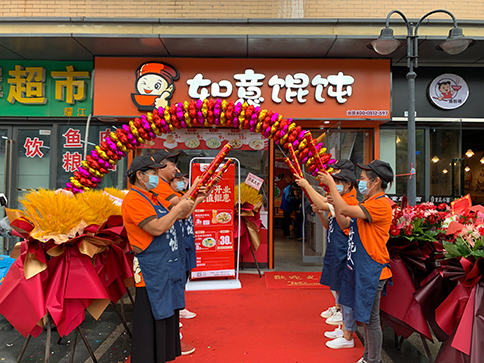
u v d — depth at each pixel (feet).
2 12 16.28
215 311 11.36
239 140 16.66
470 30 15.12
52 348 9.05
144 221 6.48
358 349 8.78
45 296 7.09
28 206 7.26
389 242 8.61
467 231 7.07
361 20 14.64
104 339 9.61
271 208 16.85
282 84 15.62
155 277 6.66
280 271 16.46
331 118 15.69
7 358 8.50
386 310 8.17
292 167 8.14
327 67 15.65
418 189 17.71
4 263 10.94
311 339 9.34
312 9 16.29
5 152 17.51
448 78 17.20
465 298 6.73
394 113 17.25
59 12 16.29
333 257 9.07
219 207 14.47
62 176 17.51
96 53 15.62
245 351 8.63
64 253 7.34
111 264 8.14
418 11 16.24
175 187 10.62
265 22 14.60
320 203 7.79
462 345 6.04
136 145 10.12
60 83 17.03
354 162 17.56
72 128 17.52
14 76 16.96
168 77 15.55
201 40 14.23
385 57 15.71
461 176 17.22
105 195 8.60
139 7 16.22
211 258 14.25
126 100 15.57
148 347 6.58
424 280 8.13
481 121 17.30
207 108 9.62
